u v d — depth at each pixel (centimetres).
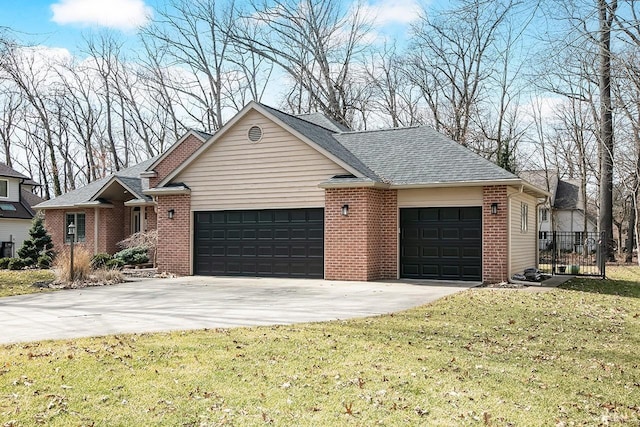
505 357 686
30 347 717
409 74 3700
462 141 3550
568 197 4544
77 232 2731
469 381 584
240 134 1812
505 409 508
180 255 1906
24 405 507
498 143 3459
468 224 1616
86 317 986
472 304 1133
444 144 1825
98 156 4441
